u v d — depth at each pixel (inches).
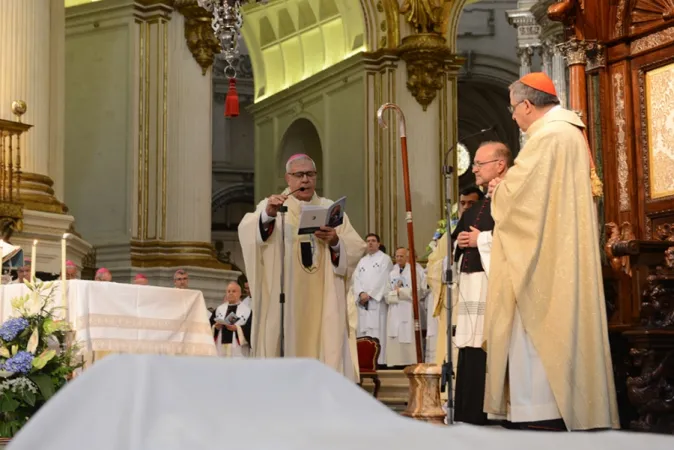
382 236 1232.2
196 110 990.4
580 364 316.2
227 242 1936.5
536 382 314.7
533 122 339.6
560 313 316.5
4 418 324.8
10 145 668.1
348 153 1282.0
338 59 1342.3
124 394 62.9
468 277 353.4
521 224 322.7
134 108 976.3
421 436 63.7
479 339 345.7
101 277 690.8
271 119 1467.8
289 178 472.4
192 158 981.8
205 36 993.5
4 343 334.3
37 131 736.3
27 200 713.6
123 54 988.6
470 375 346.6
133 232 956.6
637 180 441.7
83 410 60.9
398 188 1228.5
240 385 68.7
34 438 58.2
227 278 962.7
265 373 70.7
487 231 350.0
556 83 1259.2
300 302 460.4
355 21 1293.1
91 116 995.3
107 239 966.4
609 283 409.7
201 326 439.2
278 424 63.8
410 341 973.2
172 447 57.6
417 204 1231.5
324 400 70.7
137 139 972.6
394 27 1249.4
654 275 389.1
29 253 709.9
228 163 1886.1
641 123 441.7
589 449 61.2
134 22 985.5
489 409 322.0
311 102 1370.6
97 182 981.8
